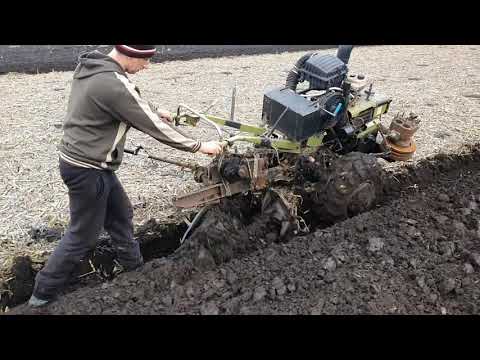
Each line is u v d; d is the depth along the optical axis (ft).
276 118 8.98
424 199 10.65
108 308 7.86
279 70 18.34
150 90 15.93
